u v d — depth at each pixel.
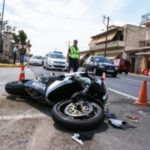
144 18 30.58
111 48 43.16
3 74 9.16
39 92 3.75
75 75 3.54
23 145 2.25
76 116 2.77
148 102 5.32
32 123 2.98
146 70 27.81
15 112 3.45
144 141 2.65
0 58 19.88
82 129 2.65
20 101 4.26
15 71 11.49
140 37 38.62
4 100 4.23
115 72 13.40
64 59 15.21
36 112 3.55
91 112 2.87
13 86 4.45
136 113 4.11
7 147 2.18
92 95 3.50
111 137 2.69
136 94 6.58
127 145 2.48
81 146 2.34
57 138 2.51
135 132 2.96
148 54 28.47
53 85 3.55
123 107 4.53
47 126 2.90
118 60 24.89
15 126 2.80
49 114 3.49
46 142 2.37
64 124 2.69
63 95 3.69
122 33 39.19
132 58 34.53
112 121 3.24
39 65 24.22
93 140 2.53
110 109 4.25
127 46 37.56
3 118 3.09
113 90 7.02
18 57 29.41
